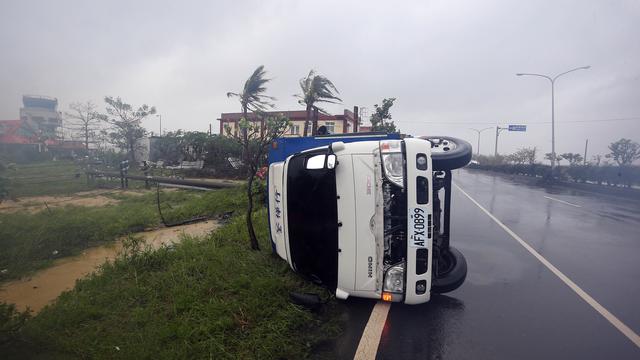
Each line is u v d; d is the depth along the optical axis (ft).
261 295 14.16
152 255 18.76
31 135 146.20
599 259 22.58
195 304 13.34
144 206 39.88
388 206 12.91
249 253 19.15
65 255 22.71
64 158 128.67
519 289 17.37
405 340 12.38
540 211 42.50
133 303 14.08
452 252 16.56
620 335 13.05
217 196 40.65
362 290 13.10
